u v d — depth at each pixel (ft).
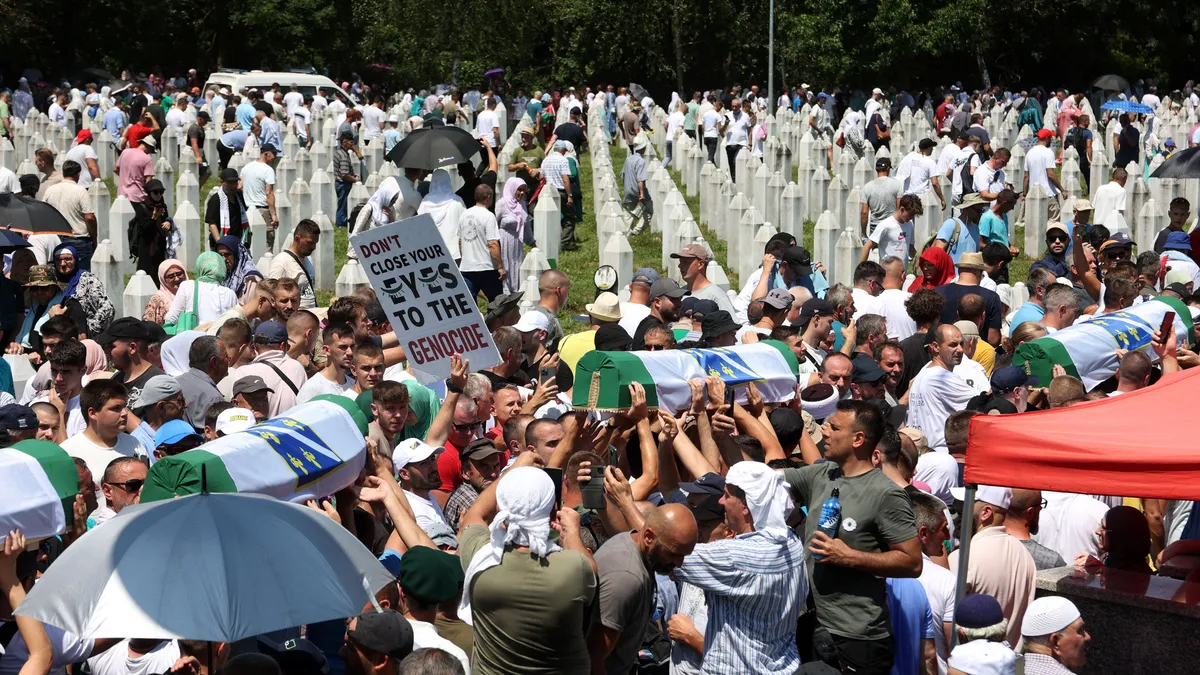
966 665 20.26
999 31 192.95
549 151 76.59
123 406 27.63
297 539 18.17
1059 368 35.50
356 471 23.39
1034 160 74.95
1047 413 22.58
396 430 27.35
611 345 33.35
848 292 41.91
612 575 20.76
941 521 23.62
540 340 36.40
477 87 170.50
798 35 179.73
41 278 42.75
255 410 29.68
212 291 43.52
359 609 18.15
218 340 33.40
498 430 31.68
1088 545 27.37
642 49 188.96
